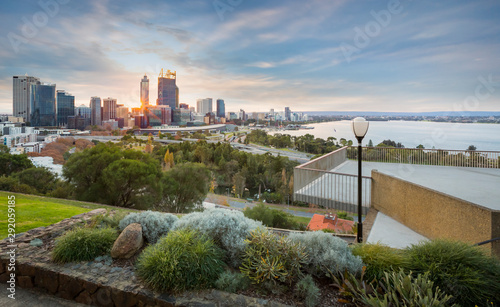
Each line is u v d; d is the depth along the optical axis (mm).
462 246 3053
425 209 5004
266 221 26641
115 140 90062
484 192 6543
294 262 3021
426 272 2680
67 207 9711
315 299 2594
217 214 3826
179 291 2715
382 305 2266
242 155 82375
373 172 6859
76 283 3023
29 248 3816
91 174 19031
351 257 3070
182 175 24891
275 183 70125
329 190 8102
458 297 2547
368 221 6000
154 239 3969
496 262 2896
